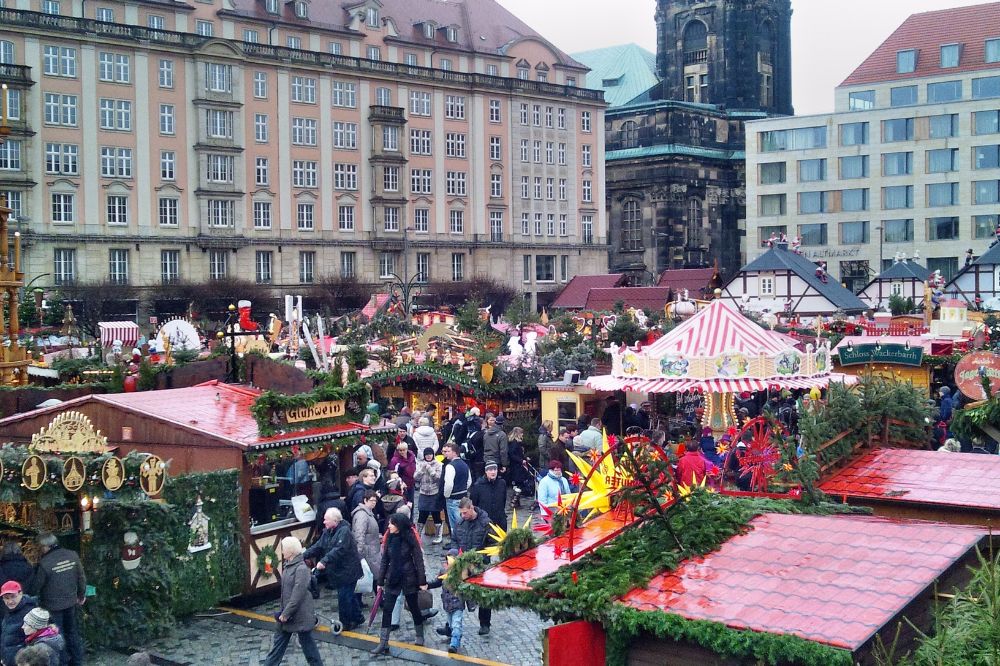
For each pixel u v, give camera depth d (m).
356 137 112.00
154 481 16.86
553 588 10.97
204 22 102.81
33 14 90.56
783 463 14.12
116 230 95.50
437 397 34.41
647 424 32.41
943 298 66.31
